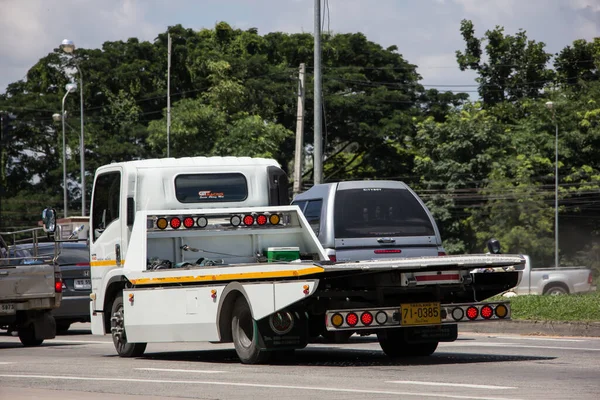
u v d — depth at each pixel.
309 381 18.64
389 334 24.12
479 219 113.88
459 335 32.06
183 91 131.75
